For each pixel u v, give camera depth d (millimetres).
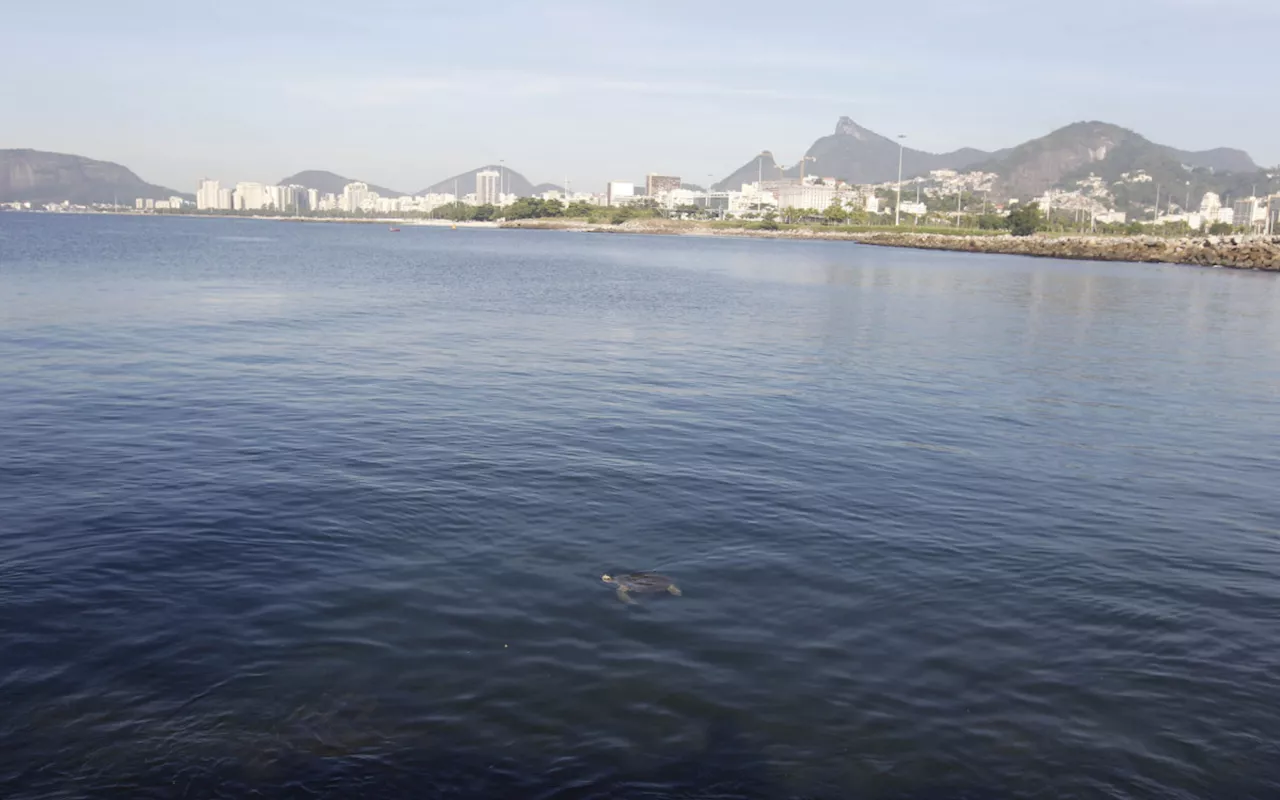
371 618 9273
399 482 13727
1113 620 9695
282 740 7184
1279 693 8312
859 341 30609
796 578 10562
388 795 6570
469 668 8336
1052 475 15070
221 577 10156
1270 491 14570
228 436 16219
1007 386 22844
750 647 8875
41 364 22766
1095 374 24969
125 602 9484
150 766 6828
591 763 6980
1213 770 7148
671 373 23703
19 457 14625
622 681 8180
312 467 14406
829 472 14852
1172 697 8188
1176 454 16672
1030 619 9664
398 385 21203
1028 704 8008
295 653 8523
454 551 11094
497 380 22141
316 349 26344
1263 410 20734
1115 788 6895
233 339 27906
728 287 53531
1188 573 11047
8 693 7727
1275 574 11094
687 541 11633
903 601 10023
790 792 6727
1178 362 27453
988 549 11641
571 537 11656
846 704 7906
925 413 19453
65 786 6574
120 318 32031
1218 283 63250
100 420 17203
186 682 7977
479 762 6965
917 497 13688
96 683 7926
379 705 7695
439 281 54094
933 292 51781
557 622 9289
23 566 10297
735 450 16062
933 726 7621
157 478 13680
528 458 15195
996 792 6805
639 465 14945
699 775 6879
